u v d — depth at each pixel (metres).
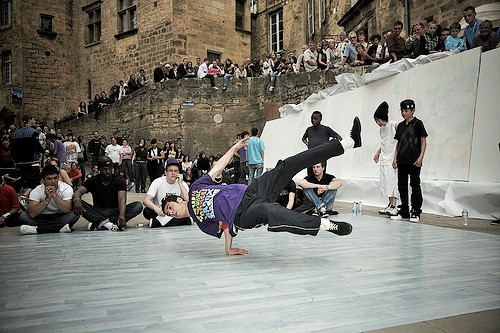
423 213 7.71
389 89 9.82
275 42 26.91
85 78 28.42
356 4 18.47
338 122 11.66
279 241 5.04
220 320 2.36
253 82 19.64
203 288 3.02
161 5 22.73
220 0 23.92
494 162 6.93
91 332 2.21
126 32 24.92
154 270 3.60
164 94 19.62
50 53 28.34
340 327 2.23
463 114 7.67
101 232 6.14
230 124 19.69
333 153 4.02
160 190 6.69
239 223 3.95
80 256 4.30
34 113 27.94
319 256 4.10
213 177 4.24
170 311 2.53
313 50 18.52
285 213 3.55
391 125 7.51
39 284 3.18
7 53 28.58
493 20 11.09
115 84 26.12
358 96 10.98
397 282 3.11
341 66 15.64
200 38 23.16
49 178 5.96
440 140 8.06
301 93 17.83
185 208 4.83
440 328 2.19
